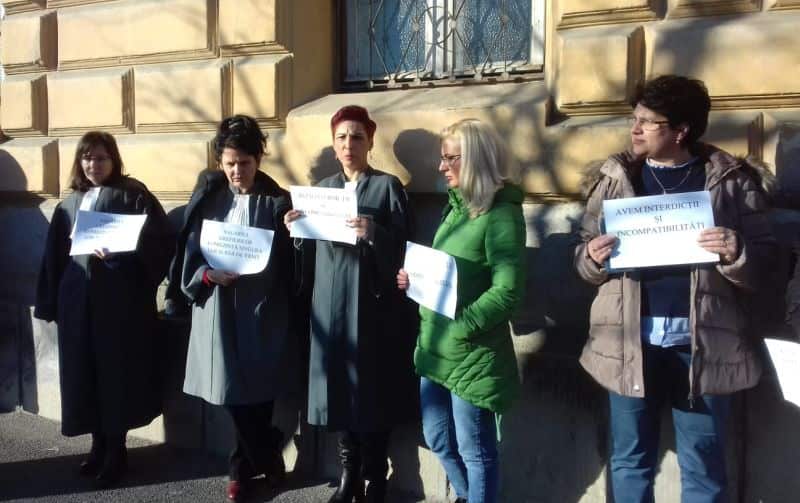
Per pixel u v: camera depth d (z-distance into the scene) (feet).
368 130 11.70
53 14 16.25
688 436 9.09
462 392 9.89
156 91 14.80
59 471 13.99
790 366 7.90
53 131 16.33
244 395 11.86
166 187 14.71
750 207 8.68
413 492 12.62
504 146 9.96
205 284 11.97
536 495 11.62
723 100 10.24
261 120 13.83
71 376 13.24
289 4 13.58
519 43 12.92
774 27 9.89
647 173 9.18
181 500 12.76
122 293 13.21
